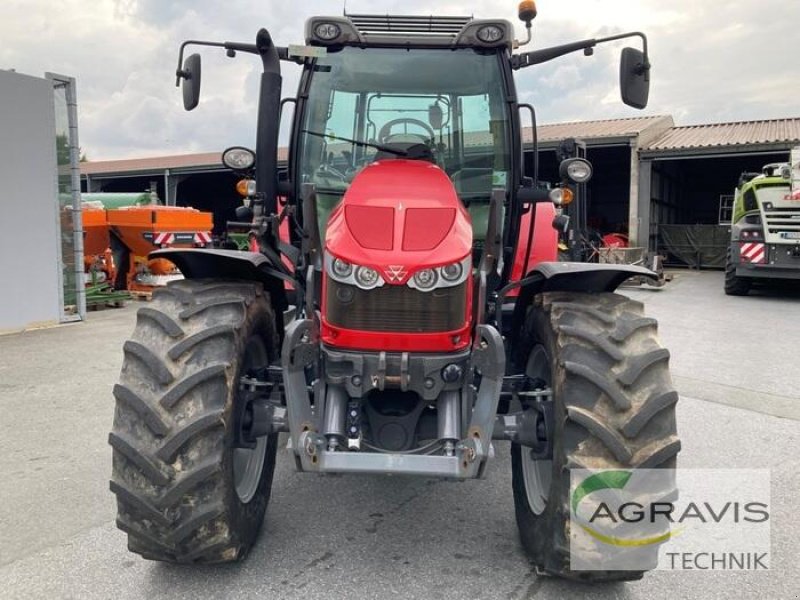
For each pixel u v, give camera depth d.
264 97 3.22
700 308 11.02
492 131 3.65
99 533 3.18
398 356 2.65
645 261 15.75
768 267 11.88
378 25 3.71
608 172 23.44
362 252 2.66
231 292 2.84
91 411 5.08
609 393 2.48
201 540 2.55
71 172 9.05
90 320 9.35
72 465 4.02
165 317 2.64
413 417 2.77
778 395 5.71
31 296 8.53
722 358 7.15
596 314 2.70
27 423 4.79
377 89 3.70
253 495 3.00
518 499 3.04
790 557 3.02
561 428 2.54
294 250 3.46
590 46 3.53
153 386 2.51
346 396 2.74
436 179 3.03
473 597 2.66
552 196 3.58
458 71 3.68
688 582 2.81
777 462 4.17
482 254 3.38
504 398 3.16
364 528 3.25
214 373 2.54
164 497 2.45
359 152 3.70
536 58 3.68
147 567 2.87
